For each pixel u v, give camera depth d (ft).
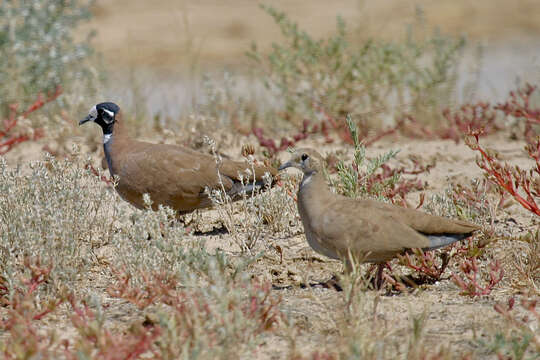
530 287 31.89
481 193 40.11
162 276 29.96
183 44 118.42
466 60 106.63
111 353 23.53
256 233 37.42
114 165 41.47
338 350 25.09
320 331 27.48
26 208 33.60
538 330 27.14
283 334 27.12
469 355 24.77
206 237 39.63
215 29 127.95
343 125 59.72
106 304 30.48
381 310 29.48
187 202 40.40
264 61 78.43
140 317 28.76
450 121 61.87
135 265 30.89
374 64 65.05
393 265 35.32
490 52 119.44
